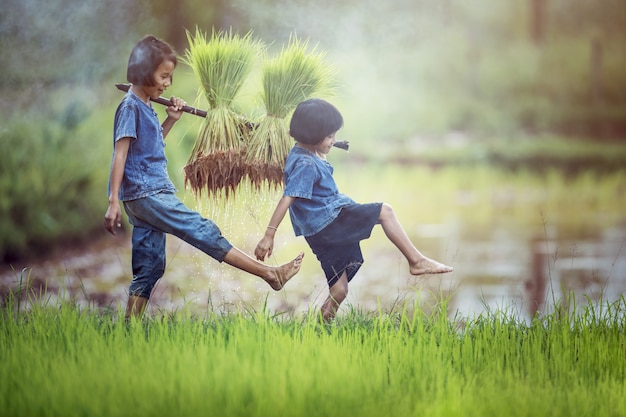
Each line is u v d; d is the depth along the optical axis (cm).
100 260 2016
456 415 738
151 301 1526
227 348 885
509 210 2906
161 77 1028
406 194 3262
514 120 5441
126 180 1023
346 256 1055
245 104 1134
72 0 4288
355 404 757
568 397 782
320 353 860
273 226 1015
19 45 4100
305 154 1041
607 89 6231
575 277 1798
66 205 2220
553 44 6538
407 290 1670
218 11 4581
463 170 3759
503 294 1642
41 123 2683
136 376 786
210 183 1082
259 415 726
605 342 977
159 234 1050
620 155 4175
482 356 912
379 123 4556
